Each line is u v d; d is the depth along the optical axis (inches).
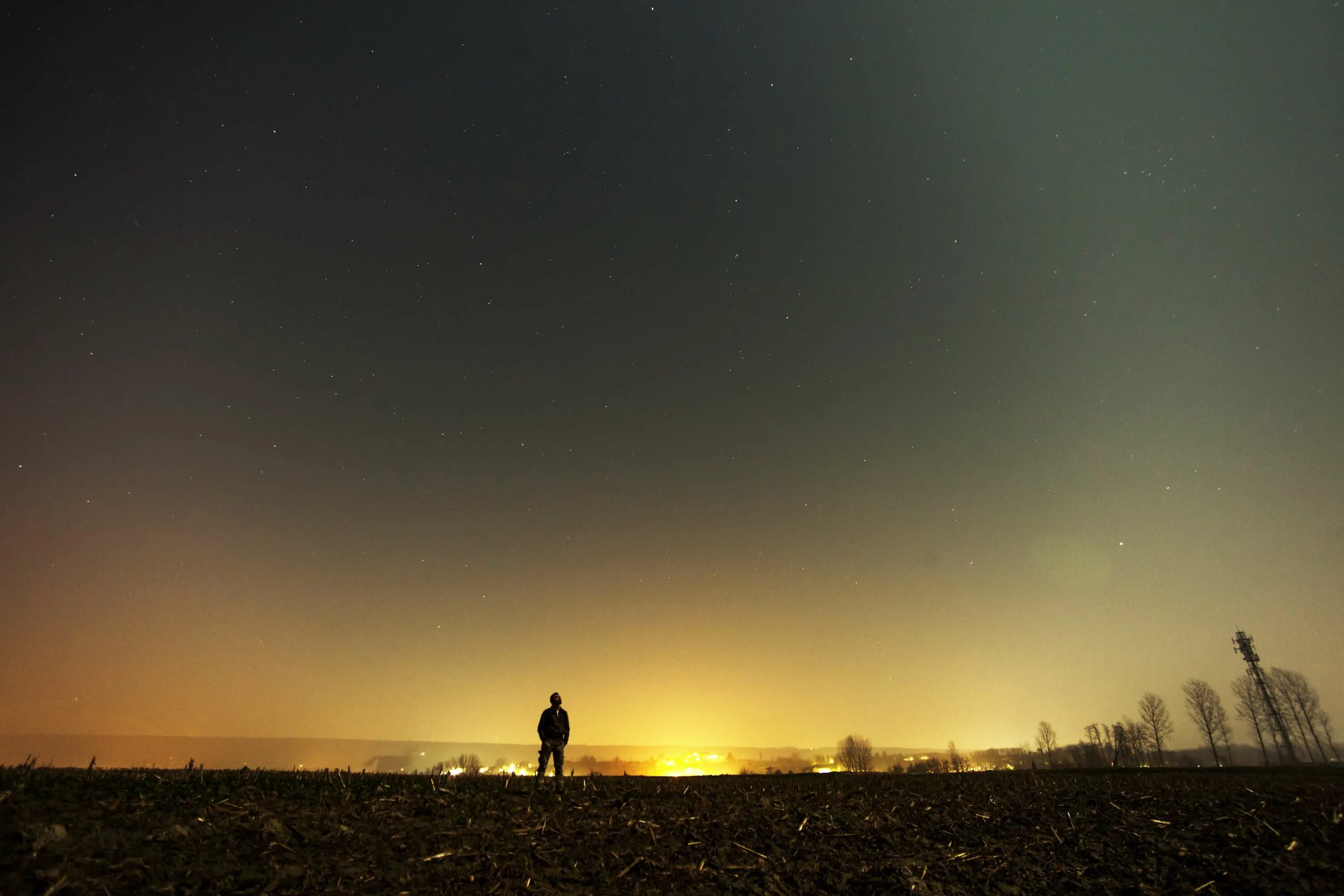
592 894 309.4
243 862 297.3
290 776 468.4
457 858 332.8
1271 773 739.4
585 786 523.2
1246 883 341.1
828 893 328.2
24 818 294.4
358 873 302.7
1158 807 485.4
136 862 278.8
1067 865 371.9
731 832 405.1
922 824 440.8
